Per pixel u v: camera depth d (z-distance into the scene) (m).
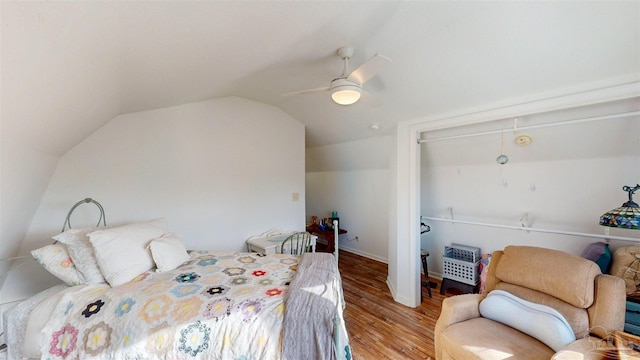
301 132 3.76
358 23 1.55
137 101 2.18
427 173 3.60
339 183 5.17
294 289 1.56
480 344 1.45
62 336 1.37
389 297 3.07
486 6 1.48
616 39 1.52
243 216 3.21
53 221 2.10
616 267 1.91
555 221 2.63
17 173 1.54
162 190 2.64
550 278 1.61
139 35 1.21
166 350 1.30
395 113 2.86
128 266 1.72
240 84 2.53
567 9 1.43
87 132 2.12
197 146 2.86
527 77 1.95
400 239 2.94
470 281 2.97
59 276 1.67
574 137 2.29
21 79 1.02
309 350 1.29
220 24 1.29
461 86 2.21
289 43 1.69
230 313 1.38
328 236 4.86
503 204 2.97
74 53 1.11
